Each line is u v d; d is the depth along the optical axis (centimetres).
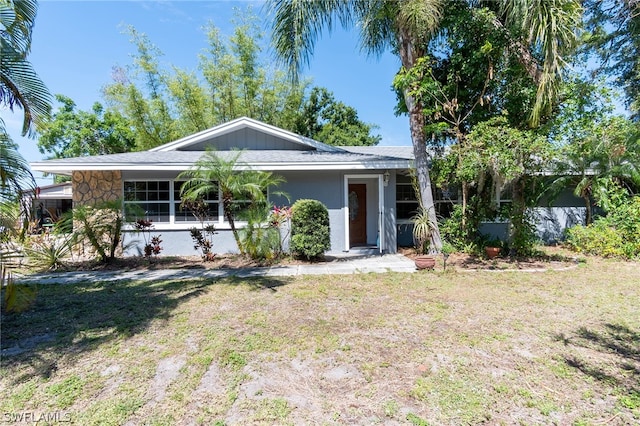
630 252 823
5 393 286
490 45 793
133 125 2220
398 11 783
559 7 670
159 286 617
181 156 1002
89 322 439
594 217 1072
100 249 832
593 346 361
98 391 288
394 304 500
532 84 831
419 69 805
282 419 249
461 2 857
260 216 823
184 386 293
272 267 775
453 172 881
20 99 439
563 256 866
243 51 2241
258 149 1155
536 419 246
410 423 243
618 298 523
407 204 1166
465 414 252
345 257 911
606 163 912
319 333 396
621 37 1314
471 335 389
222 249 966
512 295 543
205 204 916
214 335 394
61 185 2402
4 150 407
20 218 430
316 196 978
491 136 753
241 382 299
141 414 258
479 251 891
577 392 279
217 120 2302
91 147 2411
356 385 292
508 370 313
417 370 314
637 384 289
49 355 350
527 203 961
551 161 789
